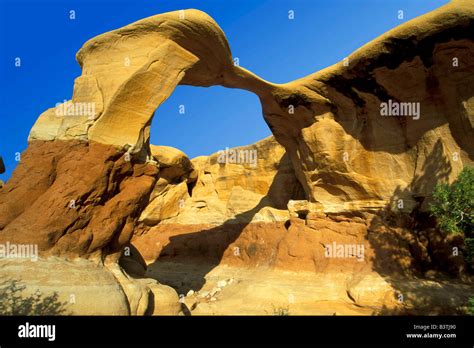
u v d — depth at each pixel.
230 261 22.81
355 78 15.46
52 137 10.12
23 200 9.35
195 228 27.70
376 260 14.37
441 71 13.32
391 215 14.98
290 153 20.67
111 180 10.41
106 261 10.17
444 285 12.48
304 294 14.17
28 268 7.98
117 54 11.36
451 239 13.51
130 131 10.97
